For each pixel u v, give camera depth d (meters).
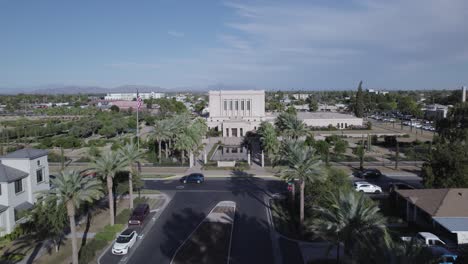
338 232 25.17
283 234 35.69
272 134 68.00
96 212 42.94
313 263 29.33
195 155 72.69
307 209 37.62
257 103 117.62
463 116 67.50
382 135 102.69
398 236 32.16
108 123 117.81
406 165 67.31
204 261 30.25
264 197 48.81
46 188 42.78
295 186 43.41
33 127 118.88
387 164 68.12
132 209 42.59
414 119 153.38
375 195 48.44
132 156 43.75
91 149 76.12
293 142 39.38
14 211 36.94
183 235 35.94
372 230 24.80
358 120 125.31
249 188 53.69
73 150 88.44
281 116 71.69
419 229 36.28
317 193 36.59
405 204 40.94
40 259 30.94
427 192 38.66
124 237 33.03
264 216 41.12
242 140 100.88
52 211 31.39
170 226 38.47
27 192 39.38
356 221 24.97
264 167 67.69
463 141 64.56
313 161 35.06
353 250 24.05
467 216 33.03
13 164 39.22
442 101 191.00
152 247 33.19
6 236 34.50
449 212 33.66
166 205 45.75
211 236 35.47
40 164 41.94
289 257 30.81
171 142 75.19
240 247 32.94
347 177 39.50
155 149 76.25
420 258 18.02
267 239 34.69
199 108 189.50
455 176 40.41
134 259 30.81
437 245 30.81
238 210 43.31
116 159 37.41
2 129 116.38
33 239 35.06
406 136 101.94
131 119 132.38
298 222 37.78
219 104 118.25
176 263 29.98
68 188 28.27
